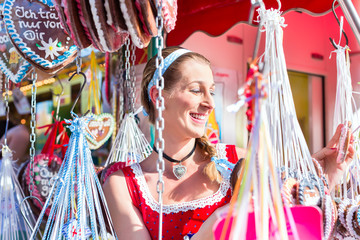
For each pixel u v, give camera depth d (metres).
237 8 2.32
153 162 1.45
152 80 1.38
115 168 1.56
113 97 2.85
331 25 4.10
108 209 1.40
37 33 1.46
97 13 1.11
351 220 1.15
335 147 1.35
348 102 1.38
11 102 2.79
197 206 1.34
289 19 4.01
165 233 1.33
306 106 4.22
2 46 1.68
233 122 3.86
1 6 1.51
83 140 1.37
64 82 2.84
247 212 0.79
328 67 4.32
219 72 3.81
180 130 1.35
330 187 1.35
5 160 1.82
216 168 1.39
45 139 2.81
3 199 1.80
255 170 0.79
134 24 1.13
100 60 2.87
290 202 1.08
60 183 1.32
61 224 1.29
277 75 1.16
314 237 0.91
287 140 1.16
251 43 4.00
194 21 2.59
